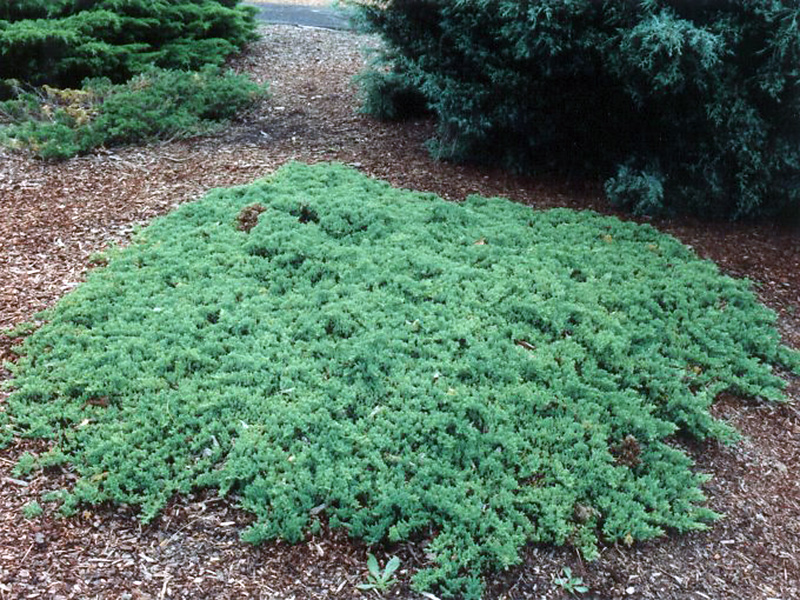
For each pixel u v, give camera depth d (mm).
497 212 6047
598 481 3750
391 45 7078
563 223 5973
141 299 4723
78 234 5621
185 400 3992
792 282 5656
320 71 9766
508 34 5973
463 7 6215
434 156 7141
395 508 3516
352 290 4863
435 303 4805
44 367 4219
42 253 5359
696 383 4535
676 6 5672
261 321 4555
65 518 3441
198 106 7930
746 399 4555
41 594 3100
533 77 6281
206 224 5613
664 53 5434
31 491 3553
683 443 4184
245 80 8594
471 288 4918
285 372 4160
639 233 5934
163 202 6102
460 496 3543
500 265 5254
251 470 3609
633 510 3631
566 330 4699
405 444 3783
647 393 4398
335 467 3637
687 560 3518
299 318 4574
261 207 5730
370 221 5652
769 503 3863
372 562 3318
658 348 4688
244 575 3246
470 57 6480
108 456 3668
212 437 3789
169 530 3420
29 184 6414
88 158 6941
